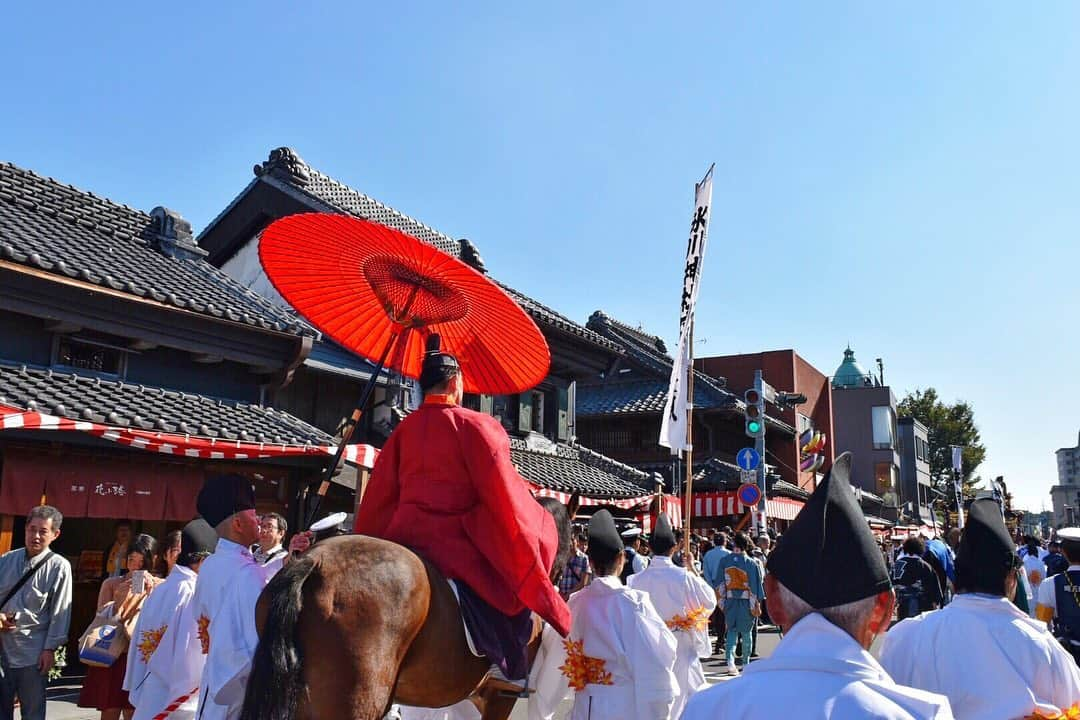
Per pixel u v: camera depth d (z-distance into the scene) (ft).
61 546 38.83
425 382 14.39
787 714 5.94
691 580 22.29
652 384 98.94
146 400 36.01
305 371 47.16
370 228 14.40
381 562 11.13
